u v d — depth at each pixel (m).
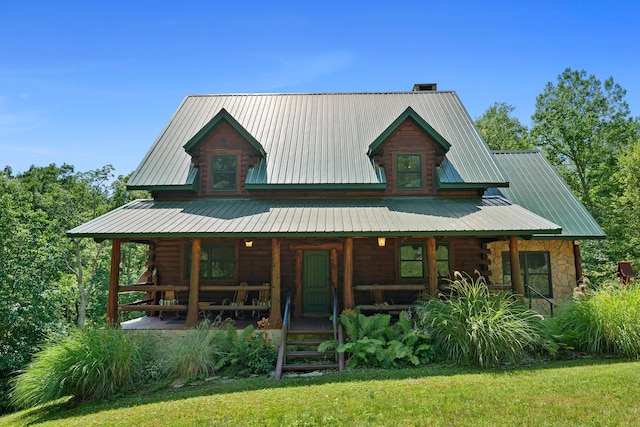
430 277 11.27
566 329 9.96
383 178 13.95
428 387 7.15
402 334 10.19
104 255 29.77
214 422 6.21
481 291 10.10
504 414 5.83
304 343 10.53
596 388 6.72
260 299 13.16
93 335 9.51
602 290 10.52
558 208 15.01
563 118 34.28
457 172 14.09
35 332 14.45
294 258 13.80
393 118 16.81
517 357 9.02
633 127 32.41
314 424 5.86
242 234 10.84
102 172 31.42
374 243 14.05
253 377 9.27
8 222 15.15
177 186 13.73
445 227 11.00
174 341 10.25
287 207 13.13
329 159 14.66
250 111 17.41
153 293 14.09
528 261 14.83
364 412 6.13
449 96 18.50
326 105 17.92
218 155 14.50
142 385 9.18
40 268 15.50
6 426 7.91
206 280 13.93
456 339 9.10
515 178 16.58
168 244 14.20
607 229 25.91
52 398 8.61
